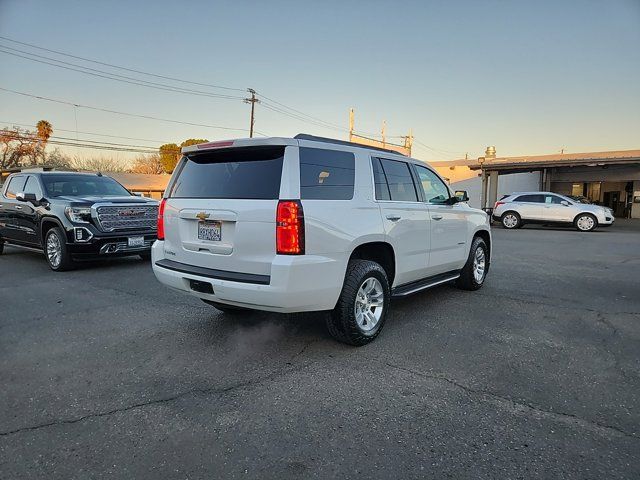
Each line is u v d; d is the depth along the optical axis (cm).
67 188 884
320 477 226
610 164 2312
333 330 398
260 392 318
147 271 797
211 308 538
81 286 670
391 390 320
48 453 246
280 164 356
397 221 441
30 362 374
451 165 3738
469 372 350
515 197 2014
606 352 391
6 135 3906
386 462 238
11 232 936
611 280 718
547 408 294
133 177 4544
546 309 533
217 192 383
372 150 439
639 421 278
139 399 309
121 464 237
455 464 236
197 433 266
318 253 351
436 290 638
